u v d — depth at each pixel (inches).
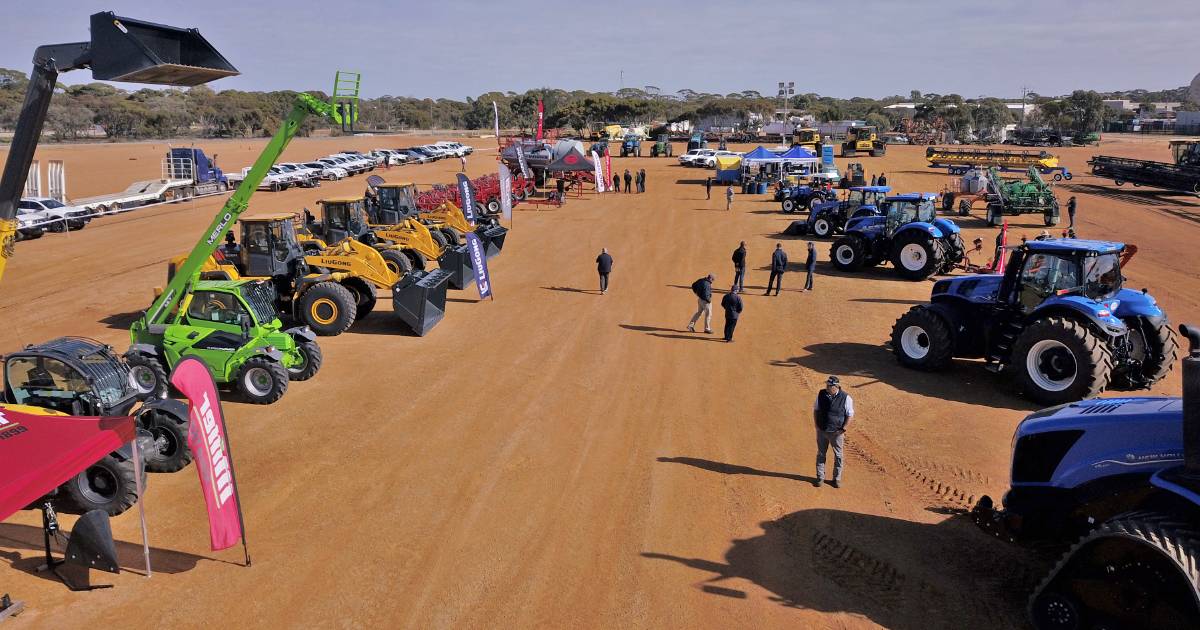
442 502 374.6
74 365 395.9
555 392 531.5
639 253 1093.1
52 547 338.0
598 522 354.9
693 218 1437.0
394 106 7234.3
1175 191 1718.8
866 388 534.6
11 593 301.7
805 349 631.8
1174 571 241.0
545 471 408.5
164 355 525.7
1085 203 1550.2
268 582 308.3
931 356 557.3
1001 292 530.9
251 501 375.9
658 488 388.2
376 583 307.0
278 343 528.1
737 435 456.4
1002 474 402.0
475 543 336.8
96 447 307.9
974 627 278.7
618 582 307.6
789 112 5383.9
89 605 293.9
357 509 367.2
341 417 486.3
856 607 291.1
